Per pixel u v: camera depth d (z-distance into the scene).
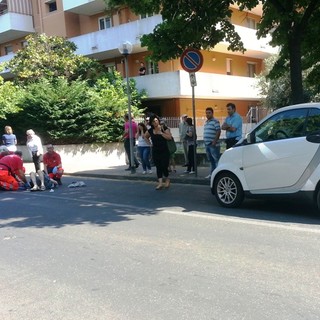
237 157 7.84
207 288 4.30
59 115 19.81
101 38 26.12
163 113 26.03
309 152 6.87
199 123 24.45
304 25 10.43
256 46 28.62
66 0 28.31
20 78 23.80
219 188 8.23
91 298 4.20
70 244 6.09
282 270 4.71
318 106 6.97
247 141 7.75
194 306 3.91
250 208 8.03
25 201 10.01
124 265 5.08
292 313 3.71
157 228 6.77
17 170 12.14
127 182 12.71
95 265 5.13
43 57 23.53
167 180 10.98
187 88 23.77
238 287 4.30
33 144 14.52
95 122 20.78
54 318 3.82
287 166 7.12
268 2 11.52
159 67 25.80
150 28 23.66
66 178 14.52
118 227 6.96
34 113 20.12
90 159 20.91
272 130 7.46
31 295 4.34
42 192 11.40
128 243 5.98
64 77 23.11
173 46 11.50
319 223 6.71
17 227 7.32
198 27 11.10
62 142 20.34
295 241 5.76
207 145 11.19
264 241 5.81
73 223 7.41
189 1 10.73
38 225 7.40
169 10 10.92
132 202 9.23
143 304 4.00
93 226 7.12
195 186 11.12
